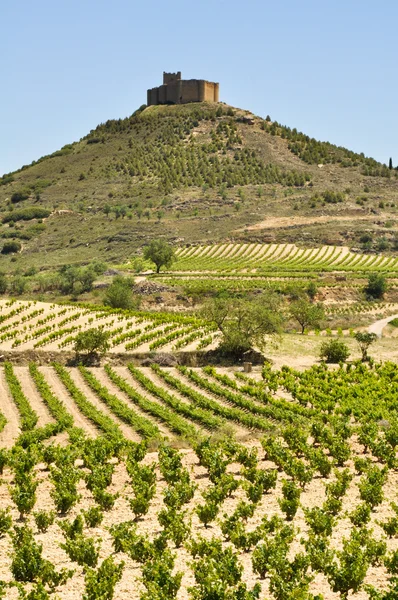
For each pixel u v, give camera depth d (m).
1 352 74.12
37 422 51.75
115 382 64.75
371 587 20.12
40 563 22.33
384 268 159.25
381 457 38.59
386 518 27.70
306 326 104.69
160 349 78.81
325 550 23.11
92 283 144.88
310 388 59.75
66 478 32.84
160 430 50.62
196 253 187.12
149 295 131.88
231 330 75.62
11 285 150.62
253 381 64.12
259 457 40.88
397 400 56.03
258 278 151.12
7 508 27.83
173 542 26.25
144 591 21.36
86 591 20.06
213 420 50.59
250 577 22.77
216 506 27.89
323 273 152.25
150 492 30.75
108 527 28.11
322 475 36.44
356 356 77.00
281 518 27.52
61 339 84.19
